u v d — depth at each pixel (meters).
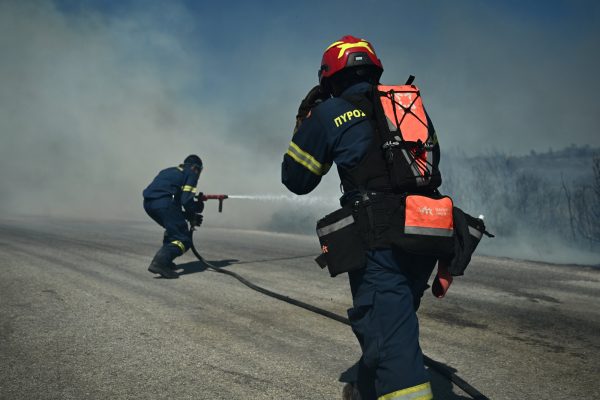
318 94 2.25
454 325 3.72
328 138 1.98
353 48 2.14
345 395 2.27
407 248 1.83
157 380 2.62
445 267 1.98
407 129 1.95
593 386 2.63
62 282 4.97
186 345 3.17
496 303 4.42
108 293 4.55
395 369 1.80
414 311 1.91
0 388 2.49
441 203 1.88
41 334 3.32
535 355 3.09
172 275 5.39
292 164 2.05
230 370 2.77
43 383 2.56
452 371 2.81
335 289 4.95
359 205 1.91
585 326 3.74
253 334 3.43
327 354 3.04
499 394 2.51
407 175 1.89
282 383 2.60
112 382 2.59
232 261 6.65
